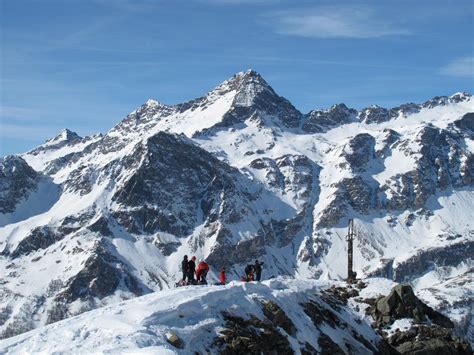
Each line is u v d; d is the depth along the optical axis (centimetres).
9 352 4172
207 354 4456
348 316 6562
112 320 4488
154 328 4441
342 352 5650
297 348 5231
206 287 5519
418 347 6359
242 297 5388
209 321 4794
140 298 5166
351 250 8056
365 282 7469
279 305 5653
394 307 6819
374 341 6356
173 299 5025
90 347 4084
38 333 4475
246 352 4694
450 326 7075
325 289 7100
